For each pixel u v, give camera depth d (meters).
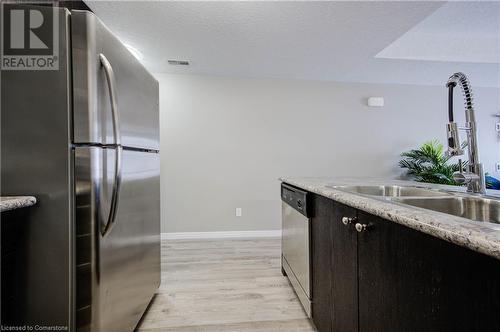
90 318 1.02
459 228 0.57
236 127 3.61
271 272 2.37
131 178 1.35
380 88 3.89
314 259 1.52
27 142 0.97
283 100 3.70
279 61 3.06
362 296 0.98
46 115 0.97
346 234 1.11
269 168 3.68
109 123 1.08
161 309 1.75
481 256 0.52
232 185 3.61
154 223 1.77
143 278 1.56
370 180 2.00
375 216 0.89
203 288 2.05
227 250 3.00
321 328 1.40
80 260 1.01
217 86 3.56
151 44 2.62
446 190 1.32
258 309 1.76
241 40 2.53
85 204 1.00
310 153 3.76
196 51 2.78
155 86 1.75
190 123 3.53
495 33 2.95
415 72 3.43
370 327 0.92
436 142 3.83
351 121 3.83
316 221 1.49
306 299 1.62
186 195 3.53
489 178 2.99
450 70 3.36
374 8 2.02
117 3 1.94
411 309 0.71
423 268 0.67
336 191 1.25
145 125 1.55
